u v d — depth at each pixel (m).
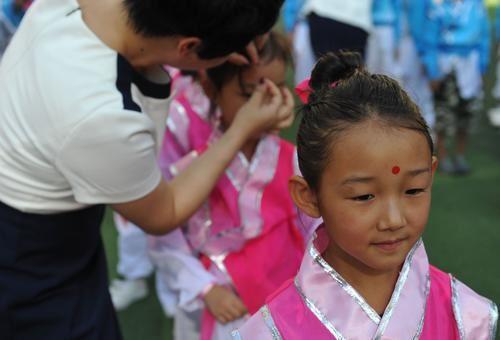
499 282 2.92
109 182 1.31
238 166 1.76
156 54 1.34
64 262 1.42
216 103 1.76
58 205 1.36
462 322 1.12
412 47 3.99
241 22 1.27
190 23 1.25
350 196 0.98
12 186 1.34
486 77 5.88
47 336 1.42
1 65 1.41
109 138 1.26
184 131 1.83
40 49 1.31
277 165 1.77
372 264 1.01
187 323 1.93
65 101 1.25
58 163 1.29
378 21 3.99
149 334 2.69
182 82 1.86
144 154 1.32
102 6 1.32
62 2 1.37
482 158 4.33
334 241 1.05
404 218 0.98
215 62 1.39
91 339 1.47
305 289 1.11
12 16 3.59
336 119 1.00
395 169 0.96
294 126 4.55
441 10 3.87
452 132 4.09
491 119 4.95
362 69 1.20
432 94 4.04
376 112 0.98
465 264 3.08
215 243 1.78
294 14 4.52
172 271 1.83
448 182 3.99
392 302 1.08
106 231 3.51
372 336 1.07
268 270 1.74
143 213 1.41
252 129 1.59
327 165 1.00
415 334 1.08
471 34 3.90
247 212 1.75
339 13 3.77
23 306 1.38
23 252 1.37
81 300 1.47
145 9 1.25
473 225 3.46
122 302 2.86
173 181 1.52
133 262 2.81
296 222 1.78
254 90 1.66
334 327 1.08
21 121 1.30
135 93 1.39
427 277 1.12
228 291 1.76
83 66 1.28
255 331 1.12
